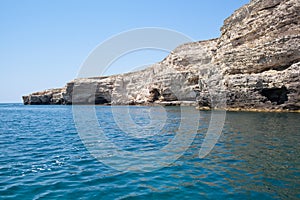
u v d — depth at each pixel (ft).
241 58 100.83
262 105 89.81
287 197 17.40
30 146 37.91
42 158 29.91
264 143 35.14
